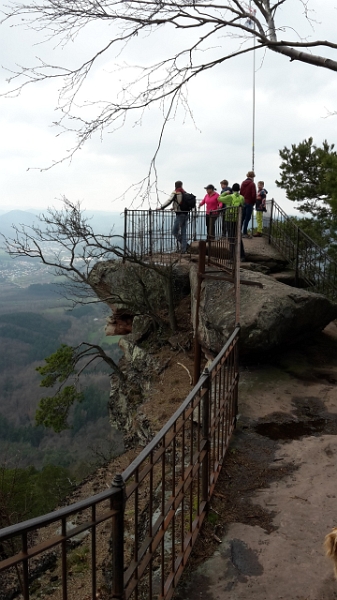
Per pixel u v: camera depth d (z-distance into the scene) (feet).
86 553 27.25
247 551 11.84
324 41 13.55
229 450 17.49
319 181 57.62
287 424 20.03
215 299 31.12
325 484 15.07
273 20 14.99
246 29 13.58
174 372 41.01
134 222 46.42
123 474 7.71
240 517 13.38
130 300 48.29
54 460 137.28
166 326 46.75
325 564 11.30
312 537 12.39
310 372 26.35
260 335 26.12
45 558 28.22
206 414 13.06
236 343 18.57
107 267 51.60
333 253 55.31
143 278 48.16
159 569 11.61
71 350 53.26
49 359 53.83
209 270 35.65
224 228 33.32
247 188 43.24
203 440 13.01
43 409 53.62
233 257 30.58
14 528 5.90
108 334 55.26
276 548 11.94
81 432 164.25
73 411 176.86
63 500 38.83
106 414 173.17
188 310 45.78
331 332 33.71
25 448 152.05
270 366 26.99
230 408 18.38
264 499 14.28
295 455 17.19
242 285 30.07
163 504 9.66
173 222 45.55
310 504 13.94
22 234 46.68
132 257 43.01
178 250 47.50
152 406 37.50
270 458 17.04
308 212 60.08
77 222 43.62
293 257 43.32
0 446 153.79
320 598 10.20
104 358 53.01
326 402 22.41
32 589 25.36
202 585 10.68
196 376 32.45
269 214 49.49
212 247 37.14
